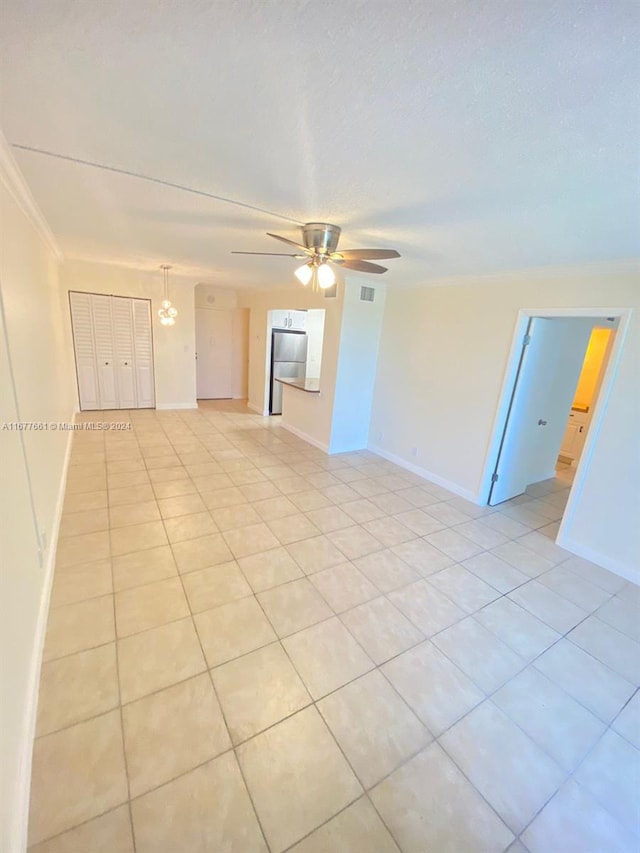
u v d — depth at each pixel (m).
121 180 1.87
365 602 2.31
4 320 1.56
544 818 1.34
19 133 1.44
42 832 1.18
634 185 1.48
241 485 3.85
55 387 3.56
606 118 1.10
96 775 1.34
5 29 0.92
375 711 1.66
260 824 1.25
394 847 1.23
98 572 2.38
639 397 2.63
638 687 1.89
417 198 1.82
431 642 2.05
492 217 1.98
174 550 2.67
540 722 1.68
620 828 1.33
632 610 2.43
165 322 5.61
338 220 2.22
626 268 2.61
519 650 2.05
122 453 4.45
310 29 0.88
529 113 1.11
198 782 1.35
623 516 2.75
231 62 1.01
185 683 1.71
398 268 3.58
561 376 4.03
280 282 5.37
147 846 1.18
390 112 1.17
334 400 4.87
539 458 4.36
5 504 1.37
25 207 2.21
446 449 4.14
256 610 2.17
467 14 0.80
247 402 7.77
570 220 1.91
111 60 1.03
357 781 1.40
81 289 5.37
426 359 4.29
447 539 3.12
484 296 3.61
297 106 1.18
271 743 1.50
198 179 1.80
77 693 1.62
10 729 1.21
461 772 1.46
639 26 0.77
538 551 3.04
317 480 4.13
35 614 1.77
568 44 0.85
